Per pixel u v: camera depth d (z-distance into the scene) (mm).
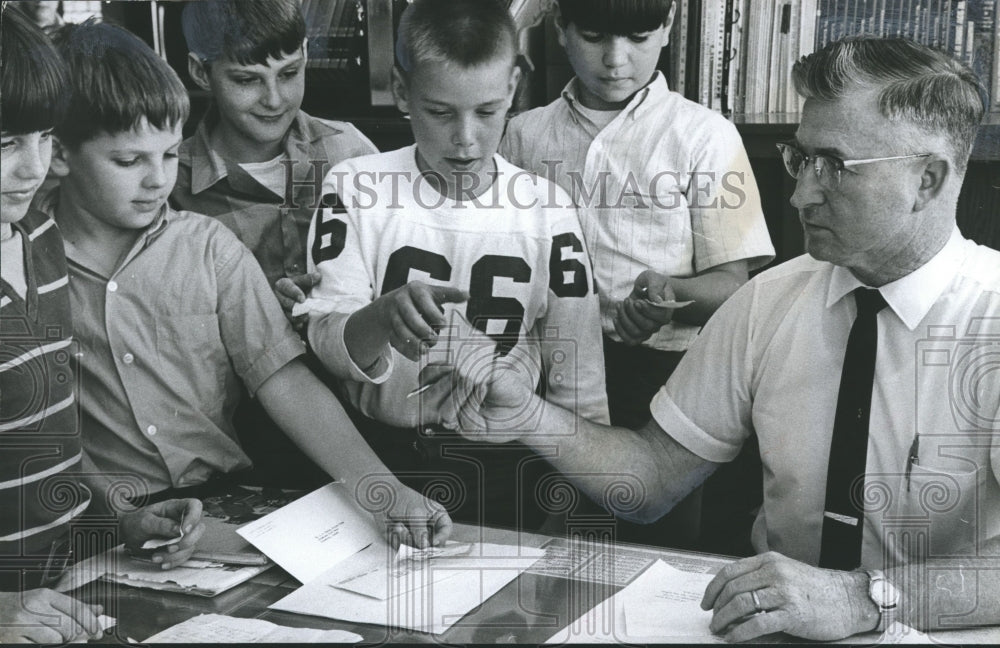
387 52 1569
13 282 1607
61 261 1619
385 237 1632
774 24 1492
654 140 1567
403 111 1589
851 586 1330
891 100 1425
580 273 1621
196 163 1611
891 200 1451
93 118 1569
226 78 1579
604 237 1610
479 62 1552
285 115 1601
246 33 1562
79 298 1628
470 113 1573
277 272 1656
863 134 1441
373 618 1357
